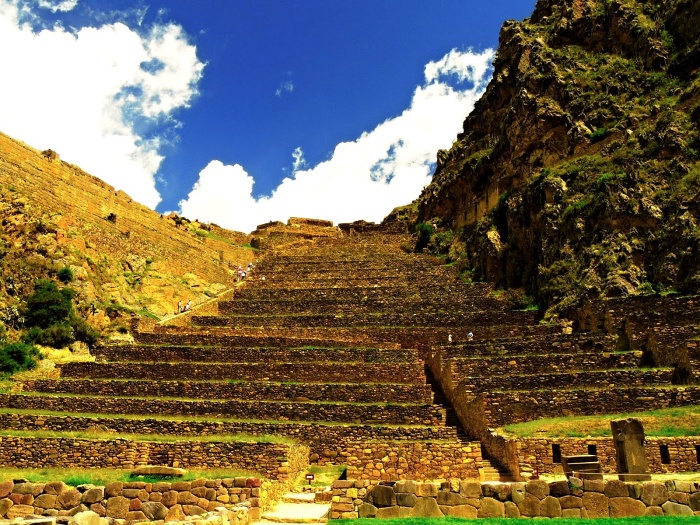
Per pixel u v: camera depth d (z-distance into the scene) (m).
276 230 82.38
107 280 44.62
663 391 25.33
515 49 67.56
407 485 15.89
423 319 43.69
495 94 71.12
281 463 24.41
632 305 33.34
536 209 46.81
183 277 55.44
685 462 20.41
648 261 36.25
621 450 18.47
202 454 25.17
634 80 50.72
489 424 26.12
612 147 45.28
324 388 32.44
